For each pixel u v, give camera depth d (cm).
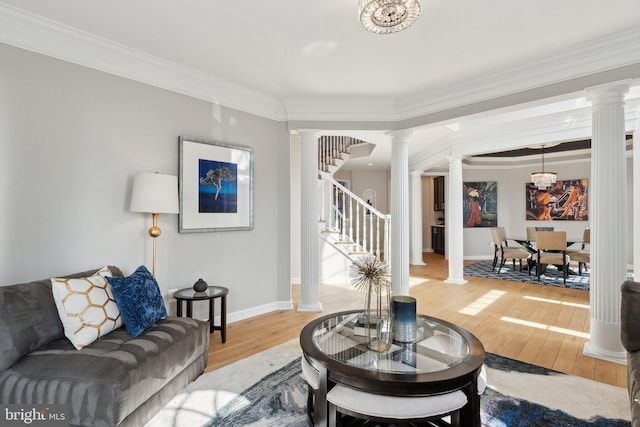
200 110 339
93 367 167
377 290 226
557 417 194
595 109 279
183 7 224
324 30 253
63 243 251
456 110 362
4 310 176
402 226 415
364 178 984
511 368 256
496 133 522
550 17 235
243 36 262
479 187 869
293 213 573
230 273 364
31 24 234
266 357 274
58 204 249
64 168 253
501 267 681
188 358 222
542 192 820
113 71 278
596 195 279
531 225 835
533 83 308
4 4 220
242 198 372
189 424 186
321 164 696
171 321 234
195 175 331
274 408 203
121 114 283
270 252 404
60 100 251
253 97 379
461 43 271
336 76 335
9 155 230
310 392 192
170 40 268
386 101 400
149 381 183
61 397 160
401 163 412
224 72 327
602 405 206
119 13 231
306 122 406
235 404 206
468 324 360
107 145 275
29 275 236
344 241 585
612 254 270
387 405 147
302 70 322
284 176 411
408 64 309
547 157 794
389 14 186
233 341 308
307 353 178
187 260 328
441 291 514
